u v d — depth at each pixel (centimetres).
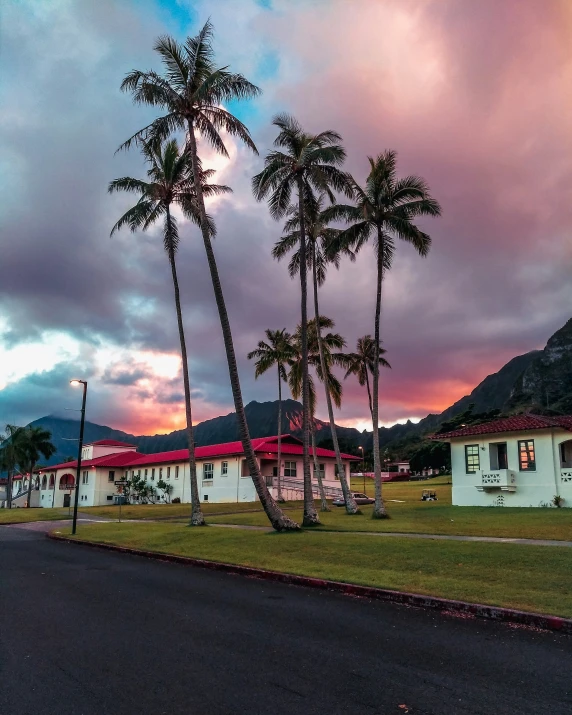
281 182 2547
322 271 3344
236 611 957
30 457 8200
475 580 1117
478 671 630
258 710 514
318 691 563
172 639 762
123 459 6588
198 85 2380
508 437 3253
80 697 546
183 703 531
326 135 2511
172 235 2959
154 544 2047
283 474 4941
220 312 2270
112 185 2834
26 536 2864
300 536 1908
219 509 4081
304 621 879
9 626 841
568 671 633
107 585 1252
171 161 2872
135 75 2334
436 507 3403
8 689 568
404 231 2645
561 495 2980
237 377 2225
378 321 2744
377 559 1395
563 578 1073
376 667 641
